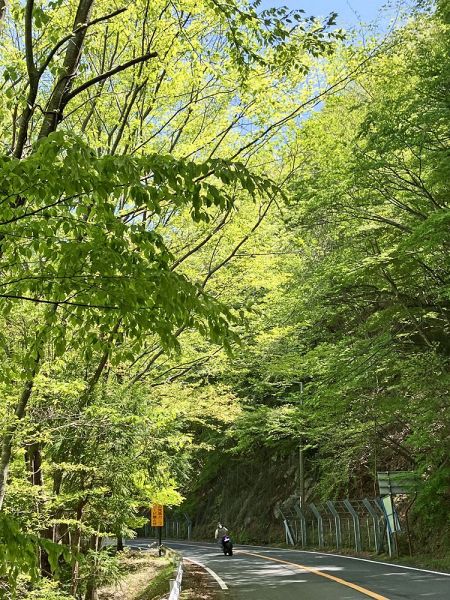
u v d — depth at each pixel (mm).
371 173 14312
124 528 13109
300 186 14102
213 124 9969
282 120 9859
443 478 16312
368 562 17312
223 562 19641
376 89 14602
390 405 16219
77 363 9586
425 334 16906
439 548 17219
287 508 31922
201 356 12828
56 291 4020
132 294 3775
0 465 6625
